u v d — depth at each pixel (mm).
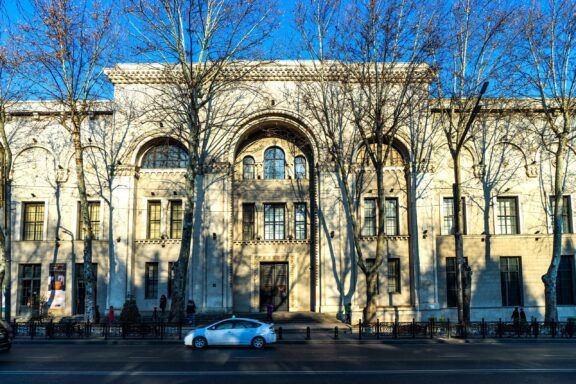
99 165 33125
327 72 28828
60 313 31500
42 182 33281
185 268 26188
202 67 30500
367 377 12555
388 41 25141
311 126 32156
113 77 32312
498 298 31703
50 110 33062
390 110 30062
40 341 22062
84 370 13781
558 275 32594
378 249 26172
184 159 33656
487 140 33844
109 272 31141
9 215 27453
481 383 11734
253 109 32250
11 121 33344
